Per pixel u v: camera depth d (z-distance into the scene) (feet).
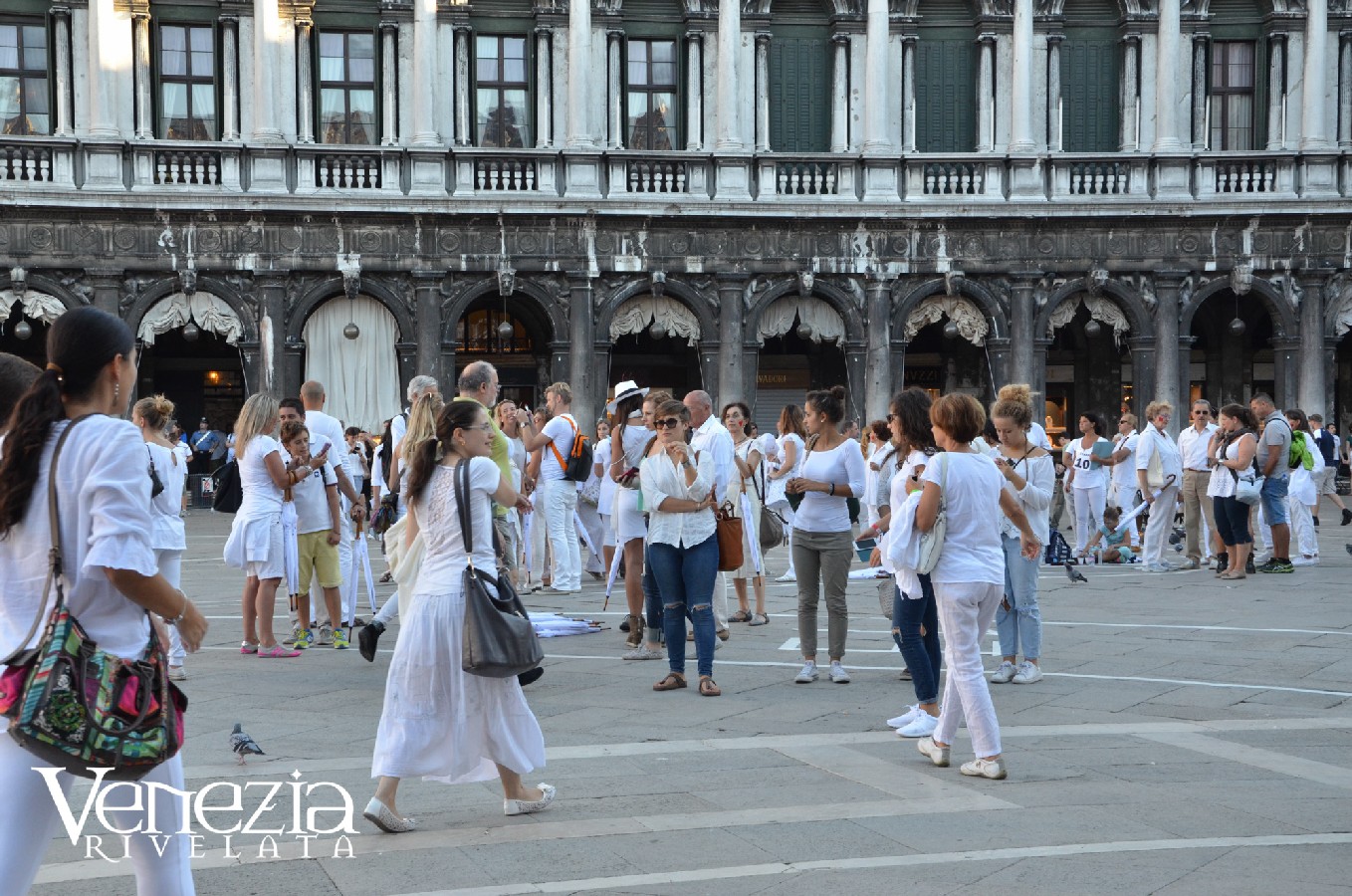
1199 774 33.04
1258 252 132.87
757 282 130.93
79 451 18.07
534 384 139.54
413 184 126.31
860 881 24.79
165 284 122.52
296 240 124.26
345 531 59.82
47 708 17.25
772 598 69.15
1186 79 134.72
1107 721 39.47
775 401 145.07
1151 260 132.57
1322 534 101.60
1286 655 50.44
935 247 131.95
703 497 44.01
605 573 76.33
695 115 131.44
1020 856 26.21
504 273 126.82
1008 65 133.59
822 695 43.57
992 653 51.80
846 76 132.98
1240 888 24.34
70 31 122.52
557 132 130.11
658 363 144.25
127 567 17.80
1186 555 83.51
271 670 47.91
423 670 28.12
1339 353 147.54
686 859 26.16
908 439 39.47
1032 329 132.77
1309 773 33.06
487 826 28.48
